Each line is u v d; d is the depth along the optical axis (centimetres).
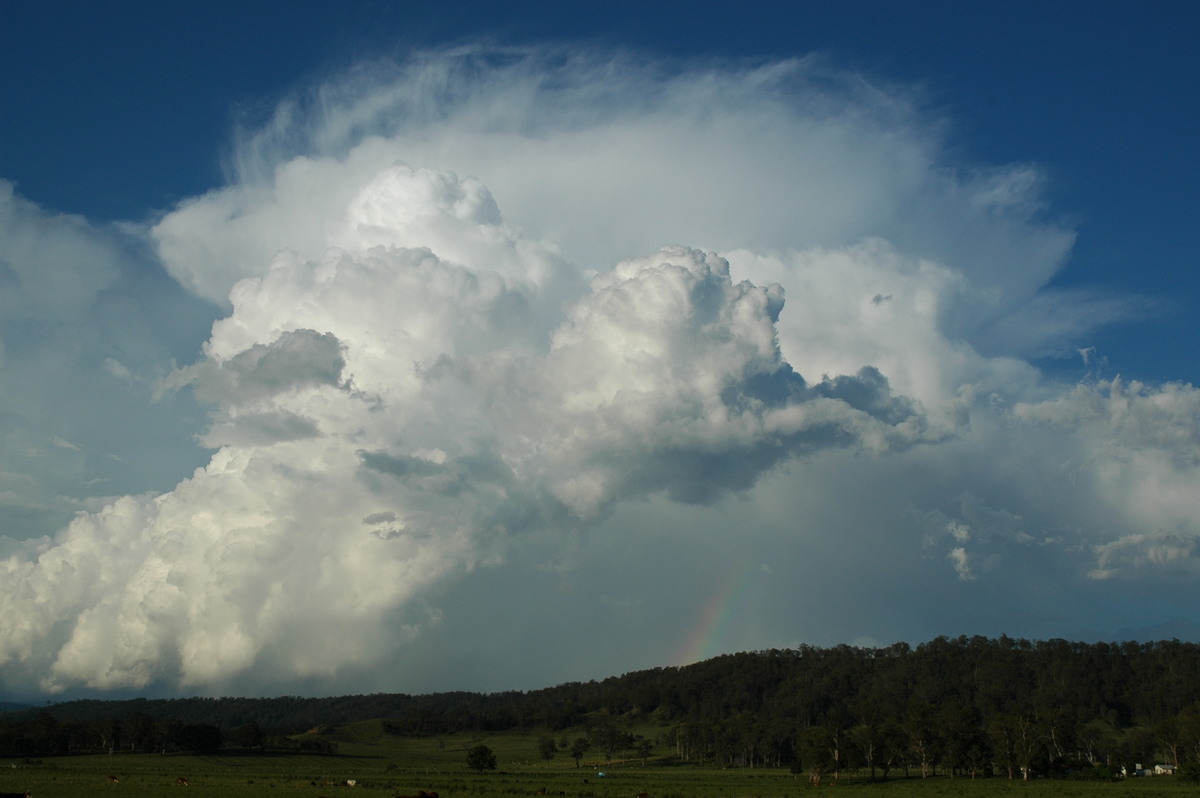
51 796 12175
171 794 12788
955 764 18550
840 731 19075
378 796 12781
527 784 16150
